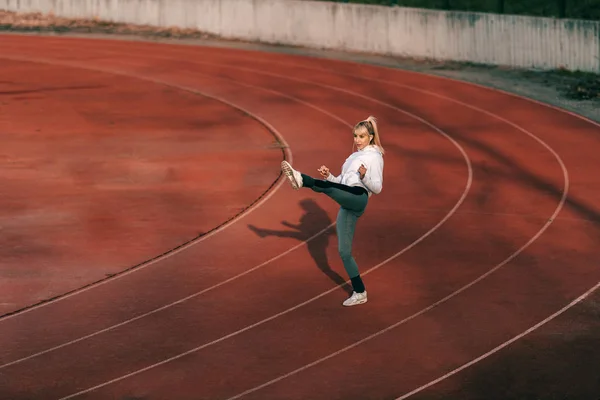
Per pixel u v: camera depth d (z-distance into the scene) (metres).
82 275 13.17
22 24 40.78
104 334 11.16
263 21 36.06
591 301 11.78
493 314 11.45
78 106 25.38
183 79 29.20
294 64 31.50
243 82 28.61
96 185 17.88
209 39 37.38
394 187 17.31
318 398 9.49
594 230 14.65
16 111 24.62
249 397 9.55
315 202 16.47
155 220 15.69
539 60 28.94
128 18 40.22
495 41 29.84
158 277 13.03
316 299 12.05
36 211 16.22
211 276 13.02
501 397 9.44
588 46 27.91
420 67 30.47
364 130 11.15
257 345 10.75
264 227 15.19
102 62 32.28
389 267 13.14
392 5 32.94
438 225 14.99
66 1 41.31
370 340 10.80
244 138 21.80
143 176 18.50
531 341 10.68
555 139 21.00
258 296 12.21
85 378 10.05
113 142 21.38
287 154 20.28
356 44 33.53
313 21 34.62
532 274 12.77
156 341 10.93
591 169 18.44
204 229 15.17
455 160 19.30
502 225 14.95
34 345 10.90
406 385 9.72
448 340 10.76
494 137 21.31
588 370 9.97
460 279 12.63
